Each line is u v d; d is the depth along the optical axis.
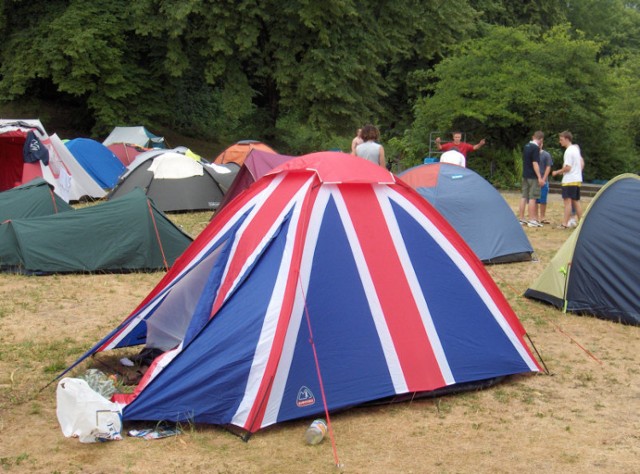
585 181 25.05
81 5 28.30
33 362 6.48
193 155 20.42
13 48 28.72
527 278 9.99
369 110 31.17
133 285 9.58
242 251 5.80
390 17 31.23
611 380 6.13
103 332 7.45
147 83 30.75
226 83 29.31
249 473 4.40
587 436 4.98
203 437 4.93
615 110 25.06
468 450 4.74
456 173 11.19
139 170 16.36
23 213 11.30
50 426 5.09
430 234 6.00
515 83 23.14
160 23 28.00
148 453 4.67
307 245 5.52
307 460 4.57
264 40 30.11
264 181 6.34
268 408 5.04
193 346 5.32
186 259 6.54
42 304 8.51
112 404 5.06
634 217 8.05
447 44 32.72
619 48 49.59
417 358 5.59
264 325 5.21
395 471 4.43
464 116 24.14
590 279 8.14
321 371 5.26
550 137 24.50
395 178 6.05
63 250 10.16
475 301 6.02
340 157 6.04
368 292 5.59
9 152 18.28
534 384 6.00
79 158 19.97
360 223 5.77
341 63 28.58
